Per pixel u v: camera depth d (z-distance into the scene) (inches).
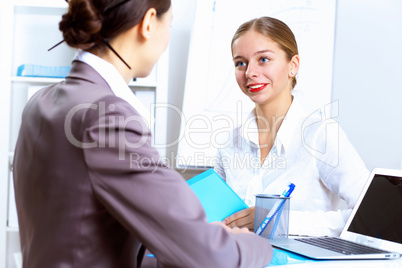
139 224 26.9
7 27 86.0
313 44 91.0
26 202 29.8
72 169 27.5
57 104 29.4
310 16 91.5
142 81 90.0
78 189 27.3
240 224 47.2
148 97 90.7
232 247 28.4
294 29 91.4
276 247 40.9
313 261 35.7
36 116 30.2
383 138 94.6
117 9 29.7
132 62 32.2
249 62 61.7
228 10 92.1
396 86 93.7
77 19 29.2
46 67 89.7
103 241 28.0
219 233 28.2
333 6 91.7
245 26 62.9
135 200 26.7
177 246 26.8
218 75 91.2
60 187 27.7
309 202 60.9
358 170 57.1
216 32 91.9
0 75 85.9
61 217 27.7
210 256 27.1
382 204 43.2
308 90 90.6
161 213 26.6
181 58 99.2
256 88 61.7
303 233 49.4
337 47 95.3
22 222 31.0
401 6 93.4
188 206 27.3
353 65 95.3
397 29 93.6
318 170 60.6
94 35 30.0
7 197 86.4
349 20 95.0
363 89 95.1
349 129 95.7
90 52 31.3
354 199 55.4
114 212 27.0
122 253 29.1
